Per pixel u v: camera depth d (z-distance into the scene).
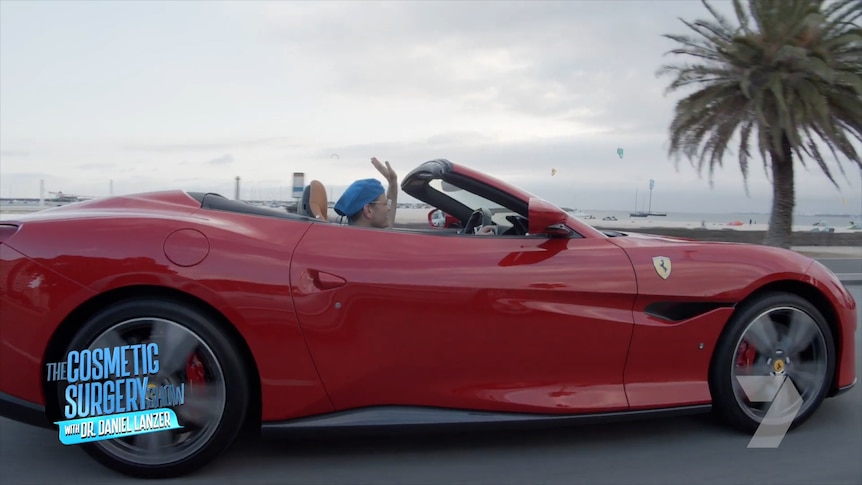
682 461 2.75
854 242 16.72
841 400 3.55
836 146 13.23
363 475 2.60
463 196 3.38
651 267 2.85
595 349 2.77
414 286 2.57
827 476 2.62
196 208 2.73
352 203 3.18
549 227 2.79
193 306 2.45
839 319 3.11
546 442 2.95
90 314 2.46
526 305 2.67
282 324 2.48
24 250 2.39
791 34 13.09
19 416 2.39
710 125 14.48
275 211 2.82
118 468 2.49
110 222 2.49
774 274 2.98
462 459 2.76
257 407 2.71
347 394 2.58
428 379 2.64
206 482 2.51
